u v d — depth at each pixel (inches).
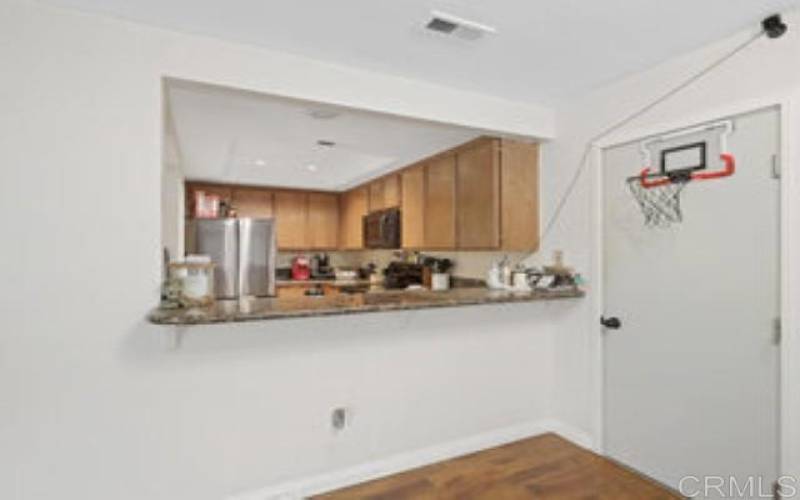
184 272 79.6
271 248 179.8
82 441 71.1
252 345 83.8
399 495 88.7
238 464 82.9
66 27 69.5
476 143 127.0
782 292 72.1
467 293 103.7
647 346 94.9
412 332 100.9
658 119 91.5
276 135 134.3
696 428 85.5
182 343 77.8
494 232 119.0
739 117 78.5
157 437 76.2
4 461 67.2
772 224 74.0
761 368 75.5
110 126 72.1
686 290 87.3
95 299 71.5
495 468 99.6
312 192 247.9
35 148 68.1
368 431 95.8
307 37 78.7
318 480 89.9
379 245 191.0
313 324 89.6
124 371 73.5
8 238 66.9
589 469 98.7
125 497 74.0
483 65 90.7
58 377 69.6
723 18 73.2
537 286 110.7
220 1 67.1
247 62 81.3
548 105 115.9
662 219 91.7
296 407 88.1
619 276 101.0
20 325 67.6
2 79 66.5
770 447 74.2
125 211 73.1
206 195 194.4
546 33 77.5
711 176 82.4
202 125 124.7
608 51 85.0
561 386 117.0
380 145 145.6
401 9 69.4
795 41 70.6
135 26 73.5
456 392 106.9
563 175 115.6
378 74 93.8
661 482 92.0
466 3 67.7
